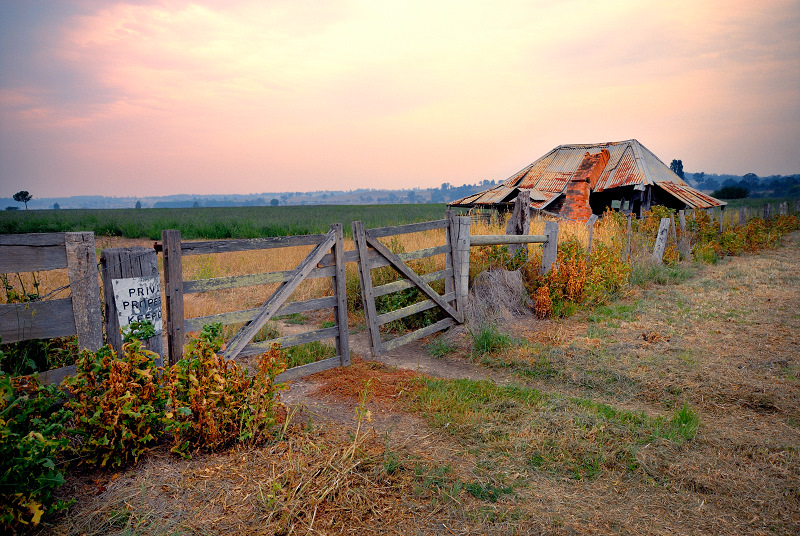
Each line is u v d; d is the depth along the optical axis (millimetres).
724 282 11398
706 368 5926
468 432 4426
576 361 6367
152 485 3336
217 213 70625
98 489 3279
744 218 22359
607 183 24500
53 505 2914
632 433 4344
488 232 12414
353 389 5469
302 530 2951
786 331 7316
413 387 5578
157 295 4316
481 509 3256
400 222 34469
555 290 8922
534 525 3111
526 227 9836
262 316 5355
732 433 4398
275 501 3143
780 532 3096
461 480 3602
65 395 3580
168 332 4578
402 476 3613
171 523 2965
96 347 3863
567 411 4832
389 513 3176
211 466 3609
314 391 5512
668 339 7156
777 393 5168
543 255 9672
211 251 4824
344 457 3652
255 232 30625
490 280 8906
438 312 8258
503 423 4602
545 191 23844
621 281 10281
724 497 3467
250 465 3627
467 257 8273
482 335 7168
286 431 4191
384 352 7145
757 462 3902
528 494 3465
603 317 8516
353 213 64438
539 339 7410
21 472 2799
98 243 23578
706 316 8359
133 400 3502
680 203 24734
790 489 3537
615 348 6801
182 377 3846
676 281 11648
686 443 4199
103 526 2922
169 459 3676
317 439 4082
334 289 6250
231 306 9328
